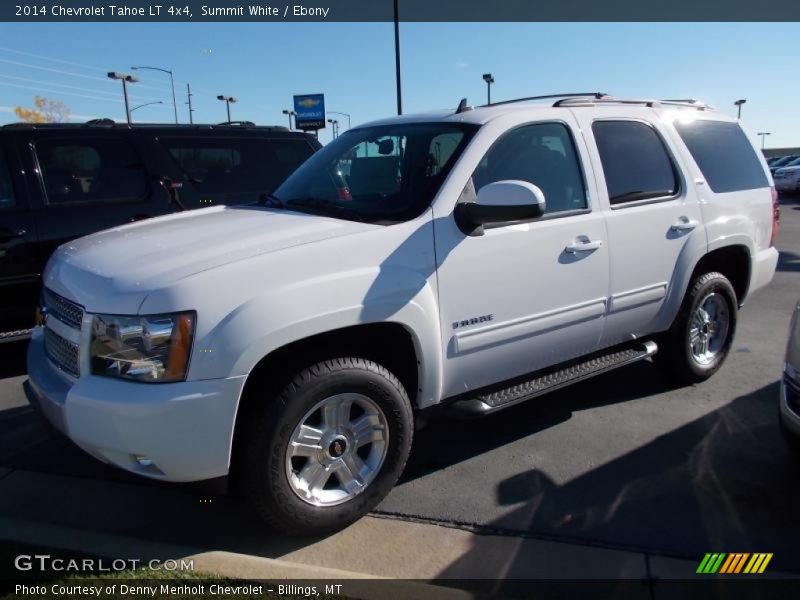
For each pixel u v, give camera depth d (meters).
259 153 6.96
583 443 4.05
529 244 3.57
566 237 3.75
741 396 4.75
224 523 3.26
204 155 6.55
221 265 2.74
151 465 2.70
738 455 3.86
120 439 2.62
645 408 4.57
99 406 2.63
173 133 6.36
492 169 3.55
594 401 4.72
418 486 3.57
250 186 6.81
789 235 13.89
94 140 5.86
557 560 2.91
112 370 2.69
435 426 4.34
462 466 3.79
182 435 2.60
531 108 3.86
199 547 3.05
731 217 4.80
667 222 4.33
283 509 2.88
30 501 3.46
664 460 3.81
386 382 3.08
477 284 3.37
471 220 3.29
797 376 3.33
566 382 3.88
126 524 3.25
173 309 2.59
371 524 3.23
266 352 2.70
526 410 4.58
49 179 5.57
